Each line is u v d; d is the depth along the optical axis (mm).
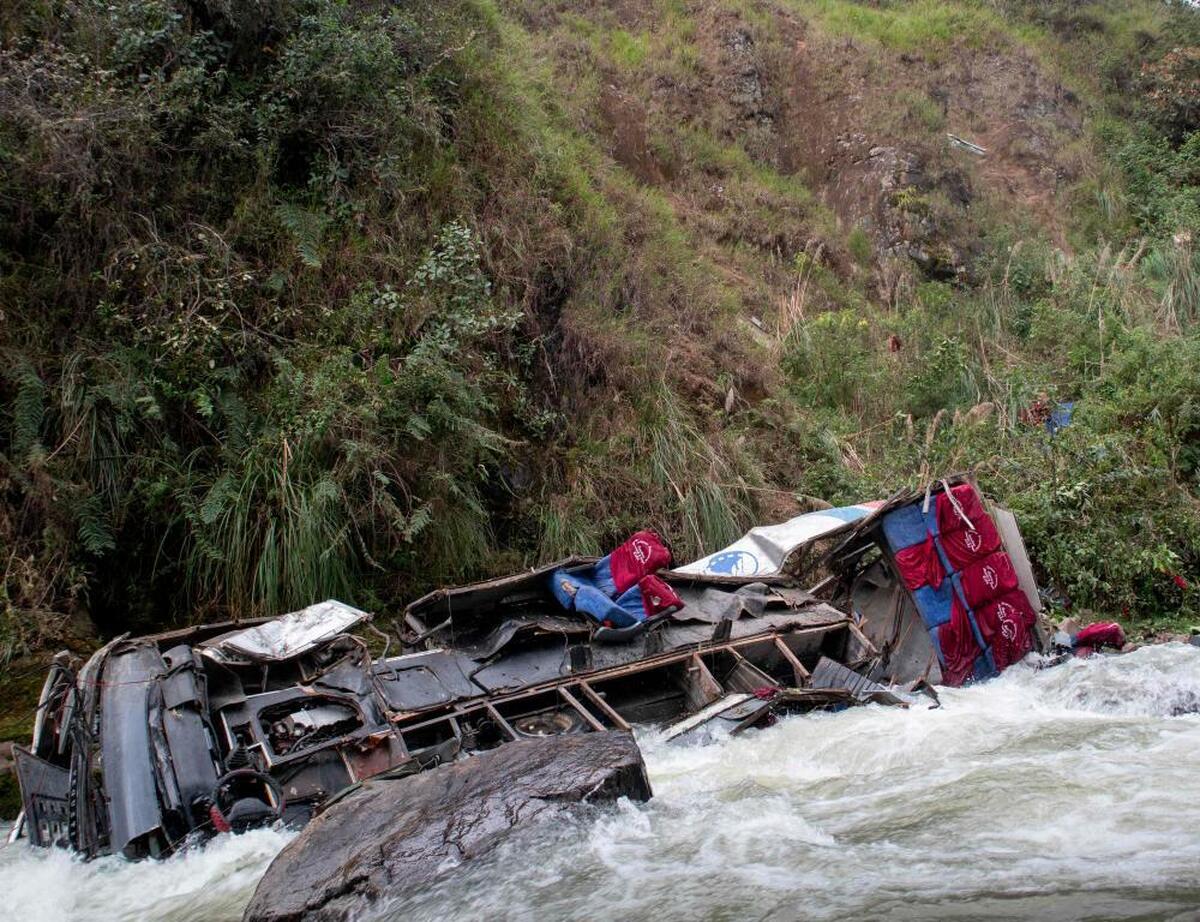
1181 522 10273
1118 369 13109
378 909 4414
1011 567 8125
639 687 7523
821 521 8688
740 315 15266
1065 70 24438
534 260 11898
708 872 4527
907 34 23281
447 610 7746
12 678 7617
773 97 20688
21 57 9727
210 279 9641
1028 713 6922
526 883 4531
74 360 8922
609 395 11836
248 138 10773
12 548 8250
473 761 5656
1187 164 21203
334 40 10922
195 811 5523
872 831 4957
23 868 5434
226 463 9117
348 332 10164
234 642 6523
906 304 17469
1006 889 4113
